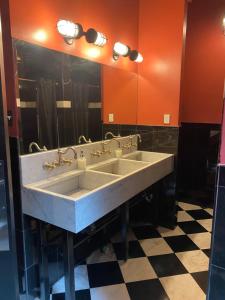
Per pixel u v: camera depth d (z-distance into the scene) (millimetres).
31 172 1602
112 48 2361
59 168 1836
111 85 2400
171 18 2490
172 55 2539
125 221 2055
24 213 1557
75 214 1321
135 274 1957
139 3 2662
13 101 1466
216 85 3221
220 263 1004
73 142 2033
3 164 1154
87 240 1947
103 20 2188
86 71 2090
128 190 1864
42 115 1692
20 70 1484
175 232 2643
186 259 2160
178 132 2631
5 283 1276
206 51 3217
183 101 3434
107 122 2422
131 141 2803
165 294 1749
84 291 1773
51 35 1686
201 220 2934
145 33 2668
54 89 1788
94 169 2109
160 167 2381
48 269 1721
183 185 3572
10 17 1386
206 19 3152
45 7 1611
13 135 1499
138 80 2789
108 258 2160
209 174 3393
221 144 934
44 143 1725
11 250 1244
